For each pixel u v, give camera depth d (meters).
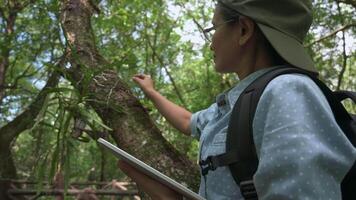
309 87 1.09
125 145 2.18
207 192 1.25
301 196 0.97
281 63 1.28
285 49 1.22
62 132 2.12
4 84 6.45
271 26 1.24
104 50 6.69
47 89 2.14
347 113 1.18
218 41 1.35
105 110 2.30
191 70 12.02
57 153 2.07
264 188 1.03
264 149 1.05
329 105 1.13
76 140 2.24
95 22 6.35
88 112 2.11
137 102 2.34
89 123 2.14
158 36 10.73
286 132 1.03
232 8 1.30
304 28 1.29
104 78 2.35
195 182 2.04
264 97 1.12
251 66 1.32
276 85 1.11
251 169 1.12
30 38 4.85
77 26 2.69
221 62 1.36
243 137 1.13
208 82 11.13
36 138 3.05
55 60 2.62
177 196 1.22
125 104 2.29
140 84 2.19
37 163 2.31
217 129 1.27
